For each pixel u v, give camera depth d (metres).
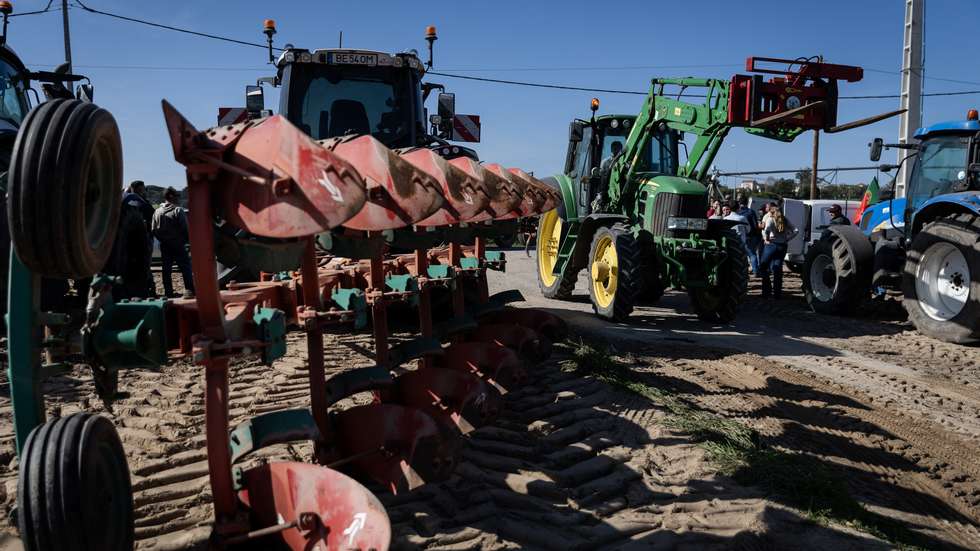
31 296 2.37
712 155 9.41
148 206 9.02
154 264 13.18
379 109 7.37
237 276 6.89
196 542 2.93
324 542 2.41
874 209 12.12
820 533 3.34
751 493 3.73
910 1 17.00
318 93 7.30
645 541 3.12
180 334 2.50
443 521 3.23
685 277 9.05
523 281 13.32
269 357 2.63
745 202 16.22
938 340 8.86
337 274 4.44
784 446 4.75
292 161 2.25
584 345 6.78
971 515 4.00
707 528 3.28
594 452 4.14
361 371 3.76
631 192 10.12
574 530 3.21
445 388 4.01
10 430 4.09
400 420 3.25
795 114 7.88
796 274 16.59
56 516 2.07
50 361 2.59
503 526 3.21
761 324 9.78
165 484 3.45
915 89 17.06
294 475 2.54
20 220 2.06
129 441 3.94
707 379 6.43
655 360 7.03
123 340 2.34
